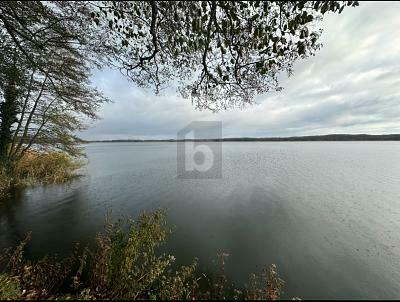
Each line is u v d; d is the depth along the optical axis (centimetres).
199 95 523
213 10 322
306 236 741
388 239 709
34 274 453
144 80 523
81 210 1002
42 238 706
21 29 547
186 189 1422
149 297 402
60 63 764
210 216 935
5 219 876
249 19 339
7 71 669
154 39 391
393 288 487
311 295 464
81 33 530
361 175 1839
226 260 590
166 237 722
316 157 3547
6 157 1421
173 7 351
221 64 423
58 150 1703
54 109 1513
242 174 1952
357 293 471
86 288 415
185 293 434
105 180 1711
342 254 625
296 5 279
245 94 482
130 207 1059
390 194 1243
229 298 432
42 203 1095
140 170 2277
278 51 349
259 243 691
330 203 1095
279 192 1323
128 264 411
